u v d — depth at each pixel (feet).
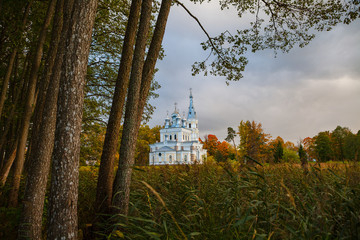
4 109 36.19
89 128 46.80
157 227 10.06
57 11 20.33
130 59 16.65
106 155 15.06
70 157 9.27
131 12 16.70
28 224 12.57
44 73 19.95
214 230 8.48
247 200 10.24
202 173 17.20
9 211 17.95
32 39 36.06
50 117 14.78
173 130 317.42
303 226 7.48
